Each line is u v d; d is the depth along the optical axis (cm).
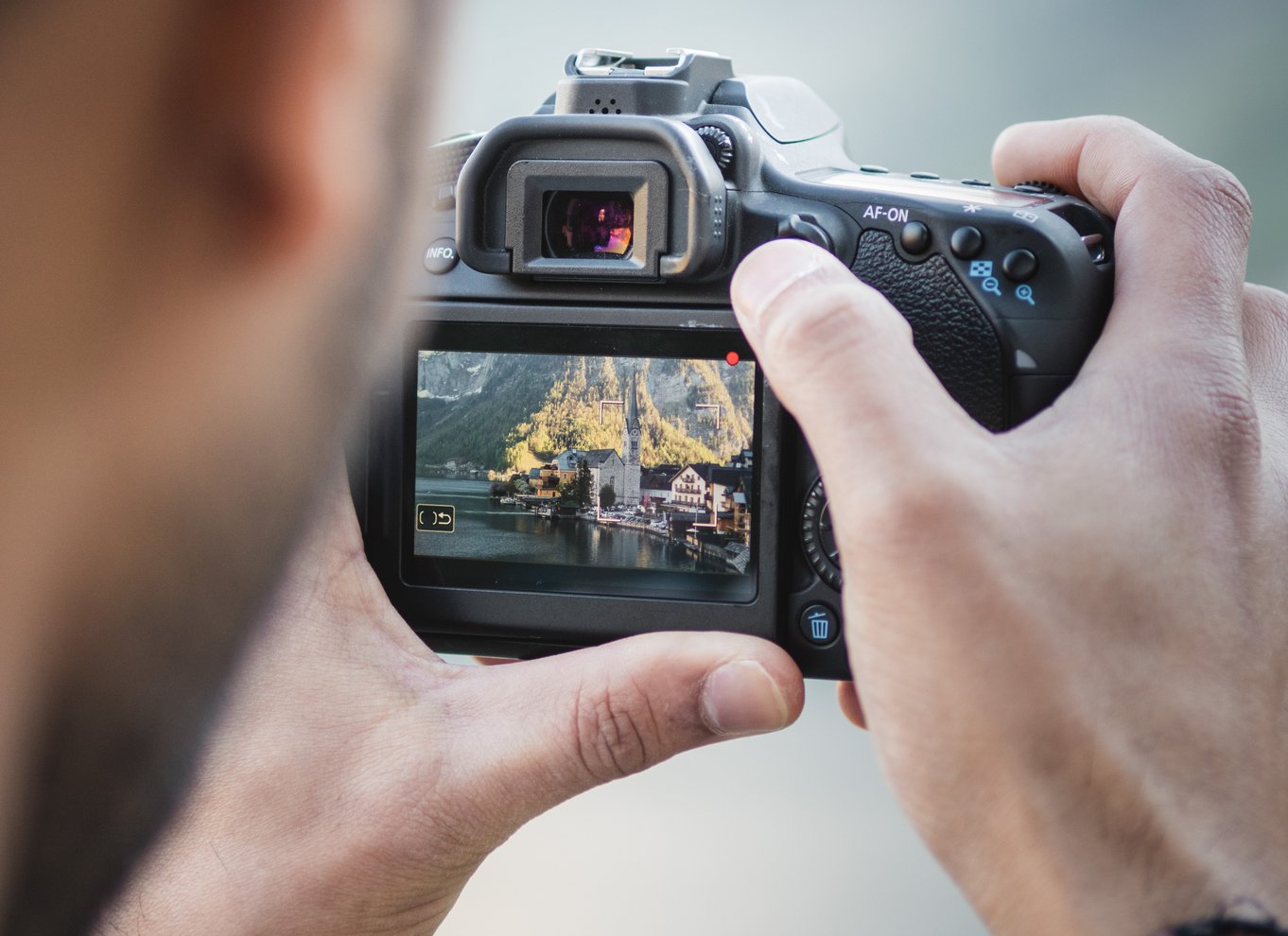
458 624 84
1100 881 49
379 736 74
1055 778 49
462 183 81
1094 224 80
